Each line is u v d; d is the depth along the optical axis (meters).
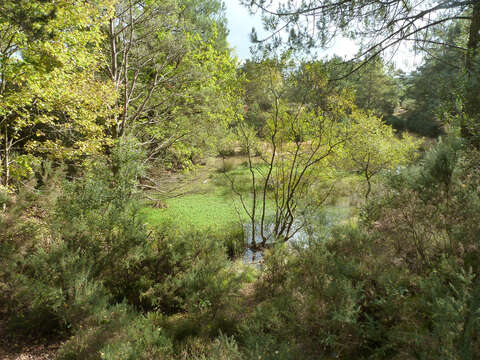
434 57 4.57
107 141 8.86
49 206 5.43
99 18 7.66
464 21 4.48
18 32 6.04
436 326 2.04
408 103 28.25
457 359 1.78
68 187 5.39
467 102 3.74
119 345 3.01
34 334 3.65
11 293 3.77
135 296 4.60
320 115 8.57
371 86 27.73
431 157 3.97
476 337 1.92
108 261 4.65
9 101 6.74
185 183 13.91
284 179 9.52
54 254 4.09
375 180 10.49
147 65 13.31
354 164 11.73
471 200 3.17
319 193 9.66
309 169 9.94
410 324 2.46
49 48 6.27
